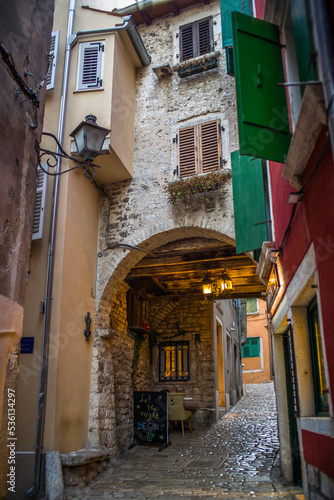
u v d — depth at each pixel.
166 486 5.19
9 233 3.62
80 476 5.37
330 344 2.72
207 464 6.19
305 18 2.65
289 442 5.14
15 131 3.83
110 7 9.42
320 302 2.94
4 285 3.47
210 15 7.95
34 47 4.36
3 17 3.78
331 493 2.76
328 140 2.54
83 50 7.27
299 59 2.90
